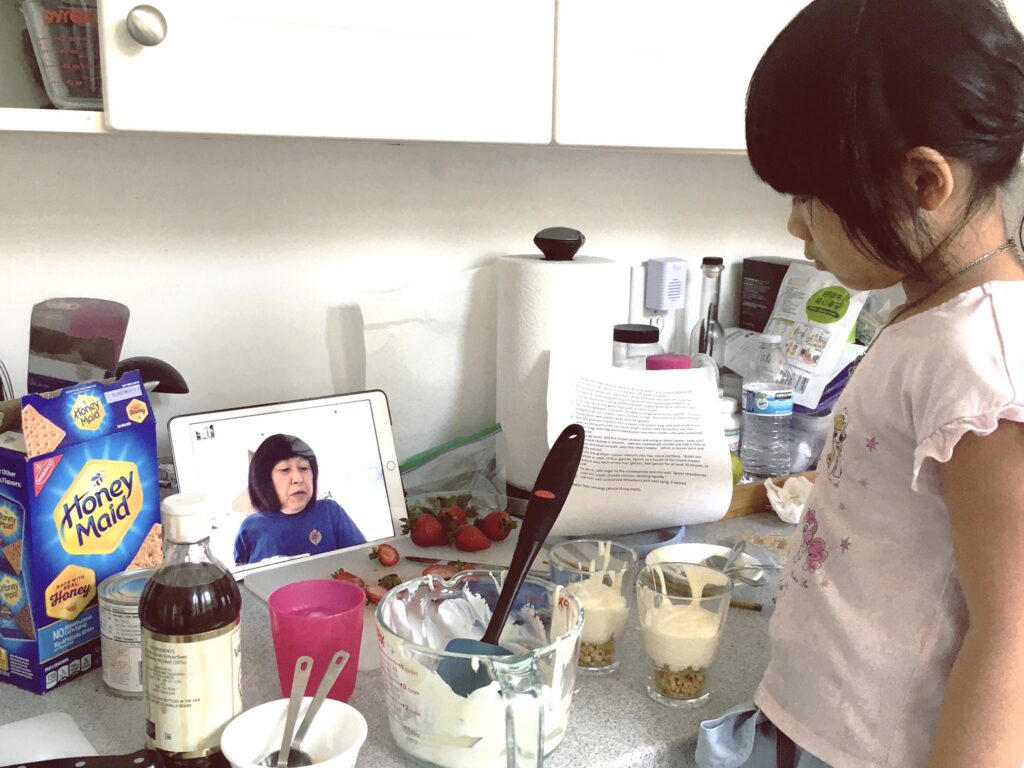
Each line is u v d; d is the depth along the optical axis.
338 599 0.83
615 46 0.95
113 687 0.80
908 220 0.63
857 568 0.69
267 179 1.14
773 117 0.66
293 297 1.19
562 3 0.90
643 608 0.83
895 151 0.61
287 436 1.05
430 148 1.24
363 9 0.81
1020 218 0.71
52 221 1.04
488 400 1.34
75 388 0.78
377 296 1.21
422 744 0.71
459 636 0.83
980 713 0.58
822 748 0.71
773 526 1.20
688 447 1.11
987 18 0.61
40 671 0.79
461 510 1.13
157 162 1.08
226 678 0.70
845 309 1.40
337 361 1.24
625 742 0.75
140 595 0.78
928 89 0.60
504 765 0.70
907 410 0.64
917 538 0.66
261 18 0.77
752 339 1.52
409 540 1.12
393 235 1.24
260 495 1.02
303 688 0.70
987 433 0.58
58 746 0.72
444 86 0.87
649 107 0.99
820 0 0.65
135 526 0.85
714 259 1.47
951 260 0.66
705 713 0.80
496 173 1.30
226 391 1.18
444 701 0.69
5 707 0.78
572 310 1.16
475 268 1.30
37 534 0.77
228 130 0.78
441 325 1.27
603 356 1.21
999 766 0.58
